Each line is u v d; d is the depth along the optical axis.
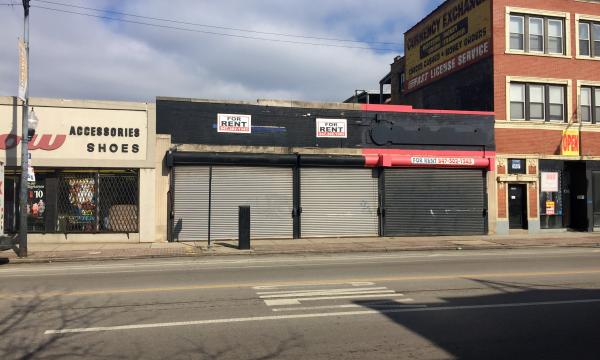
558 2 25.30
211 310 8.07
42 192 19.25
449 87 28.17
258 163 20.84
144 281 11.05
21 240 15.83
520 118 24.67
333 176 21.84
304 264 14.13
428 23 30.45
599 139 25.39
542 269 12.74
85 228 19.41
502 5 24.56
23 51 16.23
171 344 6.25
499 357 5.77
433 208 22.77
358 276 11.59
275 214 21.17
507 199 24.00
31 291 9.85
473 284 10.42
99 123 19.34
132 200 19.69
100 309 8.16
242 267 13.50
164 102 20.17
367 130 22.28
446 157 22.75
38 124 18.89
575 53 25.45
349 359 5.69
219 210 20.58
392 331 6.83
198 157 20.06
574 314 7.80
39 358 5.73
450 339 6.46
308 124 21.61
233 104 20.83
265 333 6.74
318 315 7.72
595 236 22.55
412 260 15.00
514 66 24.53
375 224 22.22
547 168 24.80
